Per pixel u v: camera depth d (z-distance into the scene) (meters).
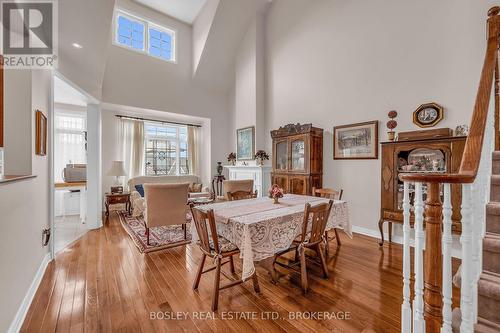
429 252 1.01
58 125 5.25
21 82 2.17
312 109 4.37
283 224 2.06
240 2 5.08
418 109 2.97
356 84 3.68
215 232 1.85
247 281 2.23
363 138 3.59
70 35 2.62
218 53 5.89
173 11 5.80
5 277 1.47
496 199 1.54
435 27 2.87
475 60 2.58
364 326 1.60
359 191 3.66
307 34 4.45
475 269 1.03
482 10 2.53
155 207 3.17
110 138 5.54
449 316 0.94
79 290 2.07
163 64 5.82
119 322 1.66
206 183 6.86
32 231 2.07
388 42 3.29
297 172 4.11
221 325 1.63
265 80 5.45
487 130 1.30
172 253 2.96
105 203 5.06
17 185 1.70
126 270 2.46
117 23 5.27
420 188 1.04
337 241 3.11
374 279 2.24
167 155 6.55
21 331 1.57
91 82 3.83
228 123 7.02
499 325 1.07
